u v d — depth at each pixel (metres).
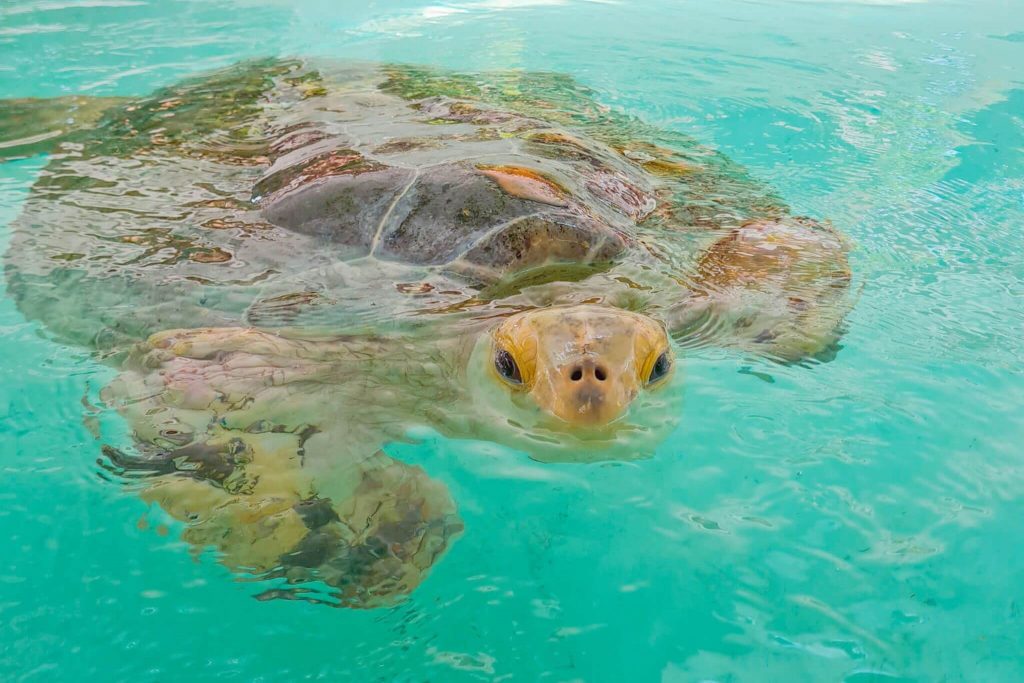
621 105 1.41
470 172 0.82
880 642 0.47
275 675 0.45
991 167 1.22
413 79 1.34
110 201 0.89
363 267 0.75
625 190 0.92
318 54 1.71
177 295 0.72
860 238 0.96
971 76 1.66
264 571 0.51
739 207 0.96
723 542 0.53
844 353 0.72
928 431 0.63
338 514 0.55
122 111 1.17
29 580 0.51
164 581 0.51
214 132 1.07
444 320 0.69
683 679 0.46
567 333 0.61
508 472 0.59
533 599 0.50
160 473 0.58
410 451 0.61
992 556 0.53
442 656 0.47
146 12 1.99
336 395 0.64
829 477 0.58
